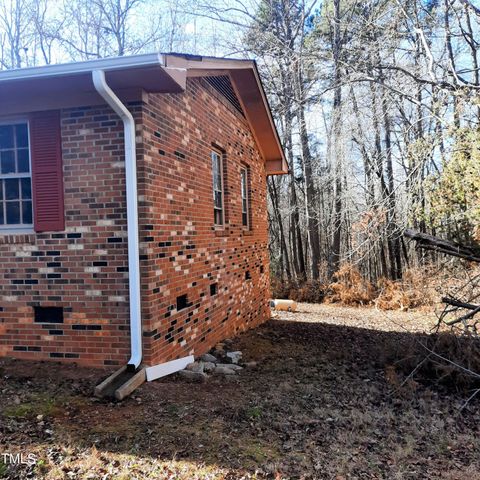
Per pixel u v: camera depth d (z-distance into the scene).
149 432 3.42
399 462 3.31
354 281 14.34
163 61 3.90
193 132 5.98
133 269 4.41
